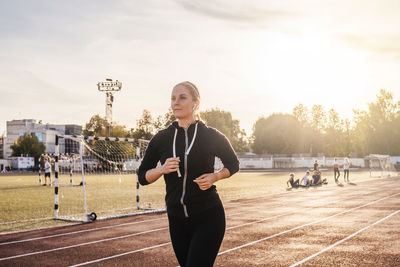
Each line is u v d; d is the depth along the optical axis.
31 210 13.76
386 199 16.62
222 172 2.82
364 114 82.81
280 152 90.88
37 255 6.87
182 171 2.77
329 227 9.58
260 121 94.56
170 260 6.44
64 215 12.45
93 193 21.38
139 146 16.45
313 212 12.49
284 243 7.70
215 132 2.91
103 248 7.38
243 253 6.87
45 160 28.64
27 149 91.38
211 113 90.81
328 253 6.84
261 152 92.38
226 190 22.52
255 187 24.95
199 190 2.77
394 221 10.51
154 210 13.48
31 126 111.88
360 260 6.34
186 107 2.86
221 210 2.85
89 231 9.32
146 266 6.08
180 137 2.84
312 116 99.12
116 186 27.66
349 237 8.30
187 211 2.77
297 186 23.91
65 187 26.72
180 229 2.87
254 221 10.63
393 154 78.75
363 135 82.81
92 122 97.75
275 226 9.77
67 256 6.77
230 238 8.23
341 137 92.00
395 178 35.38
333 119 93.06
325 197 17.75
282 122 92.25
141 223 10.55
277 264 6.13
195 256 2.64
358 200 16.30
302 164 71.50
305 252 6.93
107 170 20.47
